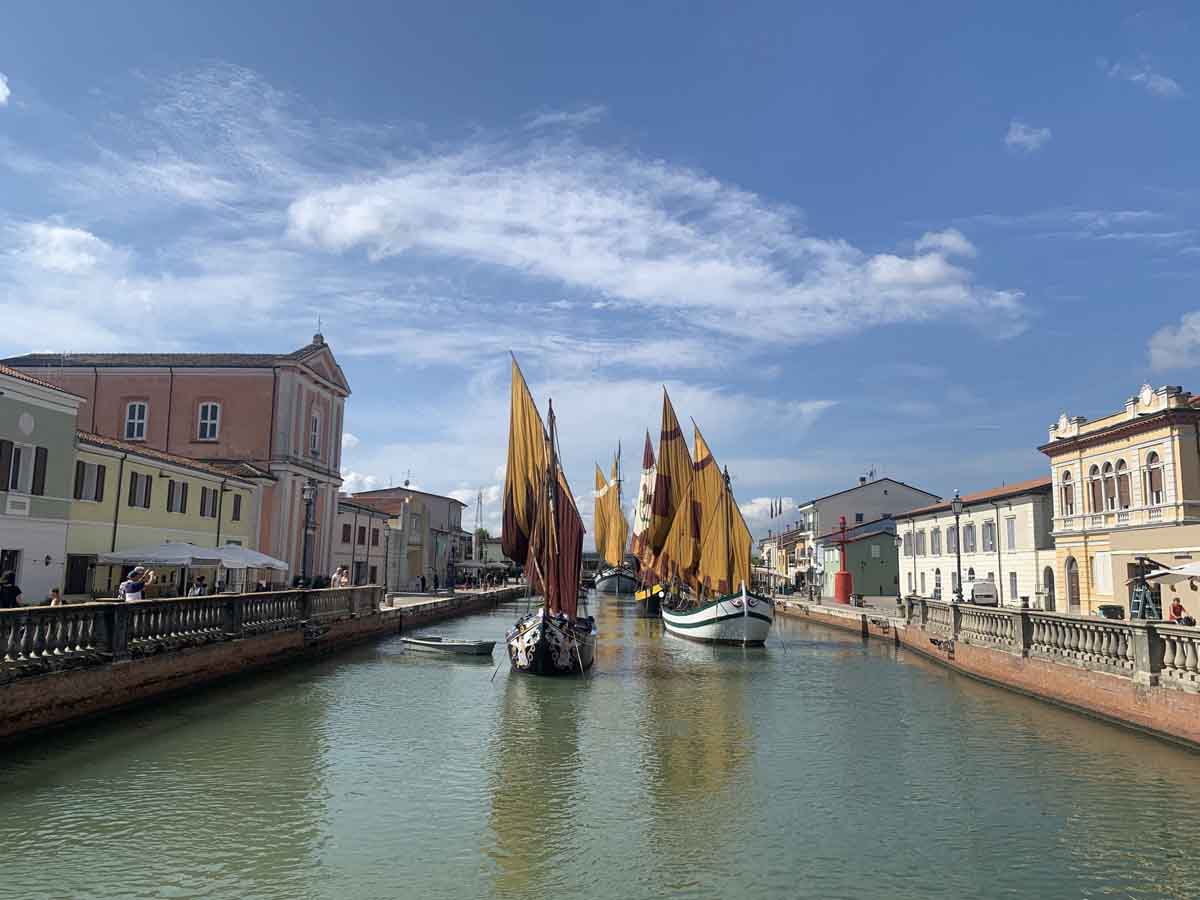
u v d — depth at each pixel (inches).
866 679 1328.7
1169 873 516.4
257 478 2203.5
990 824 605.0
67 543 1402.6
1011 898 483.5
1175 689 757.3
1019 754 794.2
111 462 1547.7
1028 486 2274.9
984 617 1246.9
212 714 936.9
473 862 531.5
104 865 510.3
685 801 663.1
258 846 548.1
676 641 2027.6
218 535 1983.3
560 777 731.4
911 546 3019.2
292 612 1382.9
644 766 771.4
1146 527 1720.0
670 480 2356.1
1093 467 1930.4
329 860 528.4
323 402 2608.3
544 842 568.4
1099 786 677.3
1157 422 1690.5
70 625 788.0
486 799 663.8
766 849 559.2
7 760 695.1
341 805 636.7
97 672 815.7
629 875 514.0
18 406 1263.5
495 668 1422.2
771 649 1811.0
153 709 917.8
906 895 487.8
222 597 1111.6
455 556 4685.0
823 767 767.1
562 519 1382.9
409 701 1081.4
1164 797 652.1
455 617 2630.4
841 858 543.5
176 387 2361.0
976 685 1216.2
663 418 2363.4
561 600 1376.7
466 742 860.0
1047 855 545.3
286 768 727.7
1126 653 845.8
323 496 2596.0
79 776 677.3
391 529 3316.9
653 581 2674.7
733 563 1964.8
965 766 759.7
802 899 482.0
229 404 2348.7
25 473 1286.9
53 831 562.6
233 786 674.2
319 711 984.3
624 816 624.7
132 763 719.1
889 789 693.9
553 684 1268.5
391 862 528.1
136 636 902.4
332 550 2684.5
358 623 1700.3
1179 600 1134.4
